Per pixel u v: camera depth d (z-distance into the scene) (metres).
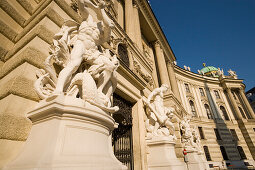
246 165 23.91
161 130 6.73
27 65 2.56
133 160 5.88
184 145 10.91
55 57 2.68
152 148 6.37
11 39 3.48
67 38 3.00
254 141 25.84
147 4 14.67
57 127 1.85
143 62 9.91
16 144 2.07
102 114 2.24
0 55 3.19
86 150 1.92
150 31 15.73
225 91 31.70
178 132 10.62
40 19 3.29
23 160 1.71
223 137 25.86
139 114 6.65
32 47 2.72
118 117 6.70
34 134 2.07
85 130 2.06
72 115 1.97
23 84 2.39
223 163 22.92
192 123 24.70
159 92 7.44
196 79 30.61
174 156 6.32
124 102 6.46
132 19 10.59
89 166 1.71
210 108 28.48
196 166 9.84
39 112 2.03
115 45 6.68
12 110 2.16
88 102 2.23
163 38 17.83
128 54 7.89
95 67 2.72
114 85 3.11
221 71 33.78
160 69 14.63
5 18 3.45
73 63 2.48
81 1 3.05
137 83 6.95
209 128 25.86
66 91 2.45
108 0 8.27
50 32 3.14
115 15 9.22
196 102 27.94
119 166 2.21
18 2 3.83
